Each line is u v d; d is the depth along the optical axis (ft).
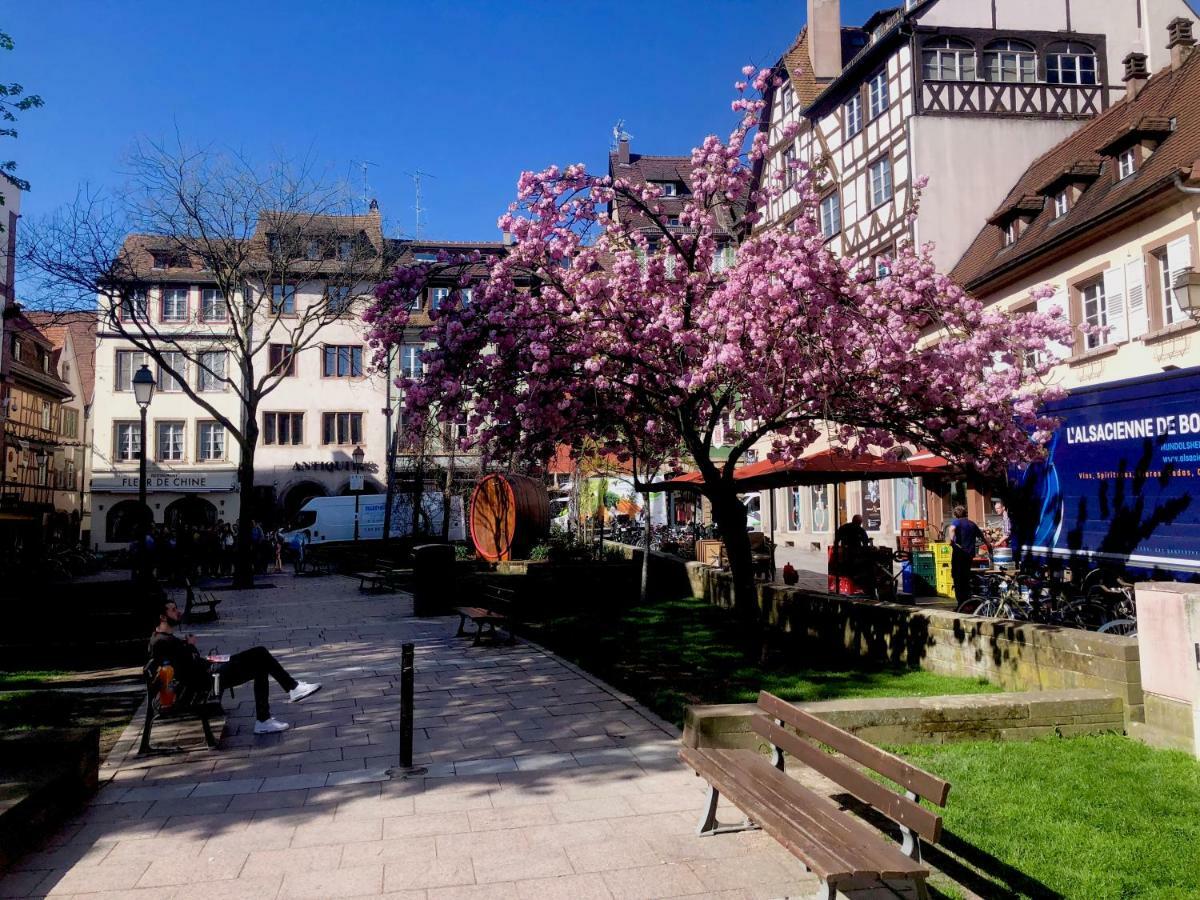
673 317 29.78
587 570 54.80
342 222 80.38
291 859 15.24
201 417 138.00
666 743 22.06
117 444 136.46
